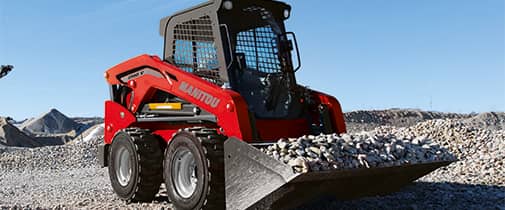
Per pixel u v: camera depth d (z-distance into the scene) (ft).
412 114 118.83
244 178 15.07
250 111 17.26
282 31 21.01
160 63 20.45
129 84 22.31
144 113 21.86
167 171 18.47
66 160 50.37
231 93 17.33
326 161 14.34
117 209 19.25
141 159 20.34
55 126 250.16
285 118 19.42
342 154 14.89
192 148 17.17
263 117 18.80
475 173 26.48
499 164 27.89
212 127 19.15
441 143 38.70
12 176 41.32
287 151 14.64
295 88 20.17
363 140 16.26
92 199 22.09
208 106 17.92
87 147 55.01
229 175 15.56
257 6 20.29
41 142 141.49
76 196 23.58
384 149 16.25
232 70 18.72
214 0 18.86
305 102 20.31
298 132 19.67
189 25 20.10
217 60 18.86
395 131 44.60
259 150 14.75
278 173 14.10
